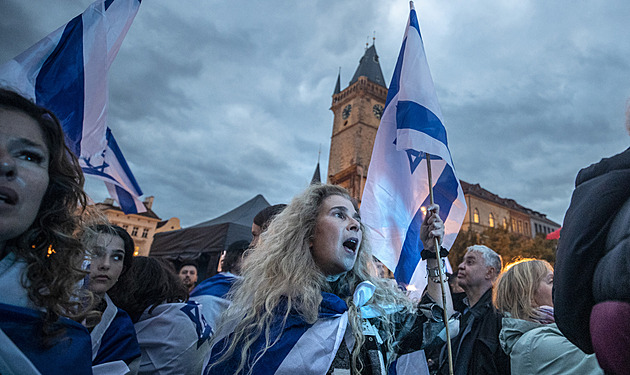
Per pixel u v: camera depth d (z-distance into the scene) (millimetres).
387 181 1948
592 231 916
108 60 1911
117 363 1437
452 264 22547
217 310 2203
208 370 1342
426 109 1774
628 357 793
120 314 1623
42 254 939
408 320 1493
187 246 6656
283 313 1353
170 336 1982
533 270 1905
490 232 23266
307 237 1523
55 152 965
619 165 911
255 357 1246
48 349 862
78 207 1103
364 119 48219
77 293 1076
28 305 867
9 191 798
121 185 2955
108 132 2922
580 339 969
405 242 1876
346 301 1455
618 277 823
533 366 1504
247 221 6281
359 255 1709
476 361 2131
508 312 1955
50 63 1735
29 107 887
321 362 1221
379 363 1309
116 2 1951
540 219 41938
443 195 1895
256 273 1541
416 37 1949
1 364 777
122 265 1722
